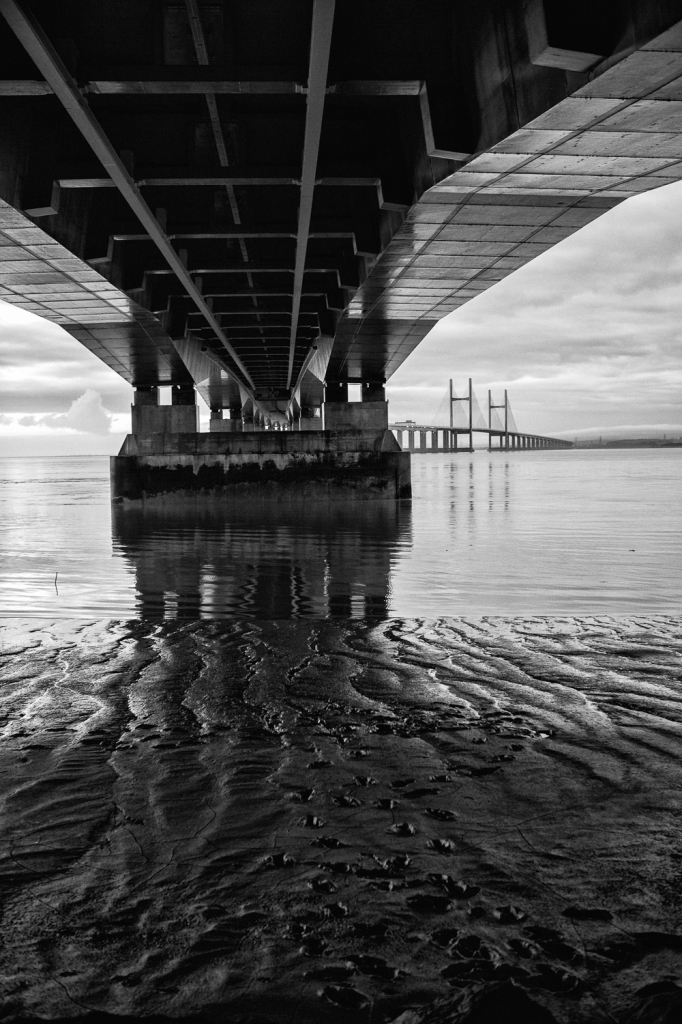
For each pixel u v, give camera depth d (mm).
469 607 11078
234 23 11586
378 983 2709
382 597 12094
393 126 15328
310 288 28219
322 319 32844
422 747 5121
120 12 11516
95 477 108125
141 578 14609
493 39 10961
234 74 11430
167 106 14398
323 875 3465
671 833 3844
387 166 15461
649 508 34469
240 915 3156
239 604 11477
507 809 4148
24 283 21812
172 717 5824
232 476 41656
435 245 18406
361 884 3383
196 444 41719
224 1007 2602
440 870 3498
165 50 11672
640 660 7414
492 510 33750
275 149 15422
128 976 2777
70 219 17609
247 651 8070
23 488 69000
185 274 21984
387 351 39375
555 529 24688
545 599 11797
